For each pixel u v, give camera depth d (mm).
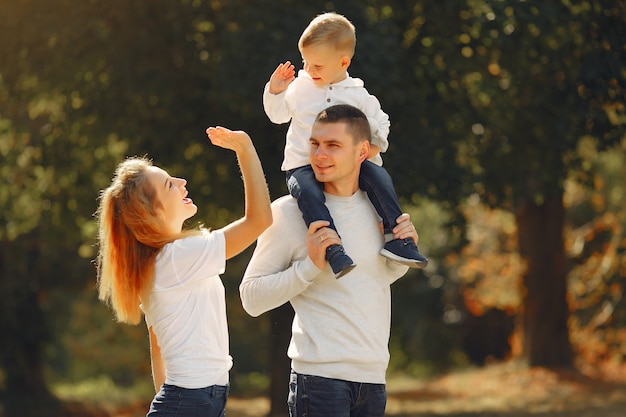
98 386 39969
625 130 19594
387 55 17000
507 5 17516
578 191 33469
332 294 5977
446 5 18203
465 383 28094
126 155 19562
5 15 19469
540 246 27203
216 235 6105
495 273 34844
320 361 5922
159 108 19016
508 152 20906
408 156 18125
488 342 42781
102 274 6270
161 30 18844
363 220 6090
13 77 20281
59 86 19922
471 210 34938
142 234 6090
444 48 18875
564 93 19422
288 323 21469
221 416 6133
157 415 5965
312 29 6207
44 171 22422
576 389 25078
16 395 30703
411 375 42156
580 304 32625
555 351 27328
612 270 31828
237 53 16938
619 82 18547
